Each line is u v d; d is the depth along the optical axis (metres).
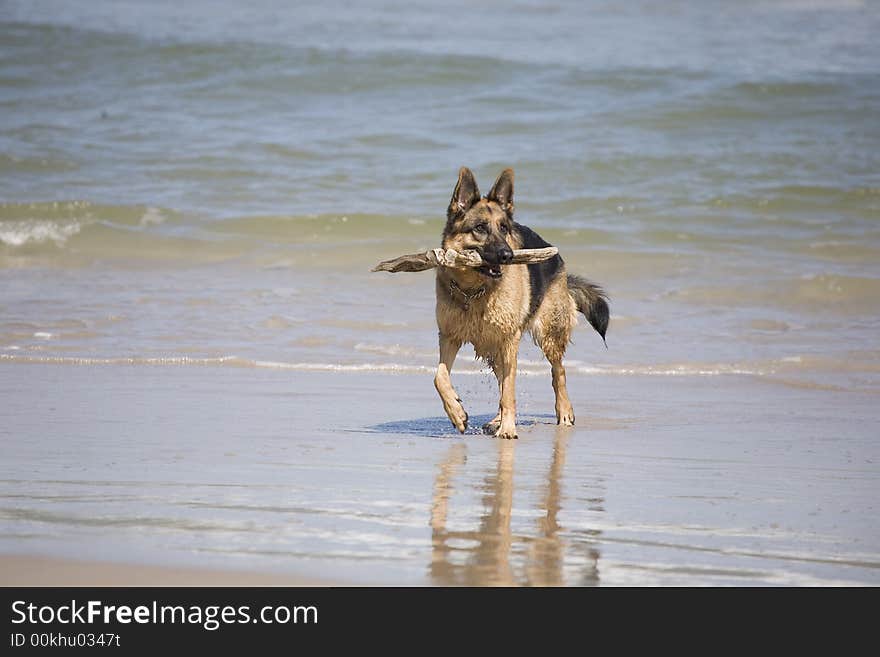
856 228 23.36
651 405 12.20
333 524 6.64
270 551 6.05
